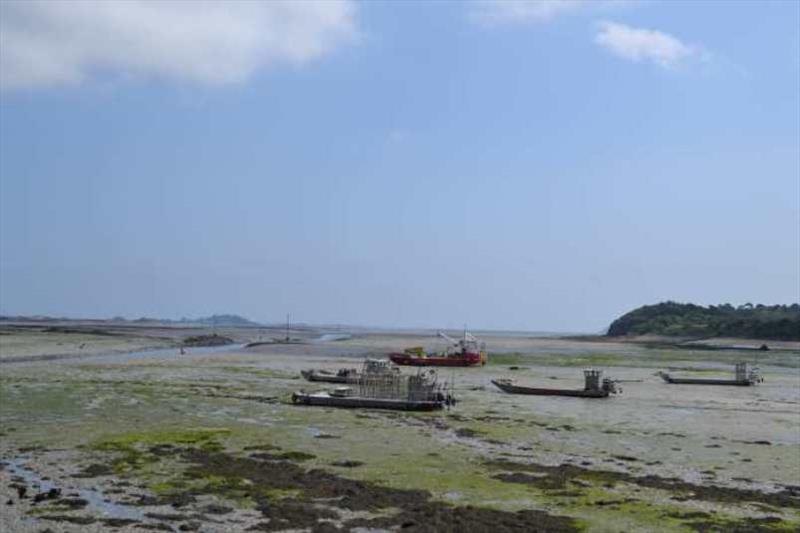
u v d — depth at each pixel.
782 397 54.56
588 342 195.00
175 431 32.84
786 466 28.20
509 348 147.00
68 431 32.28
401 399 43.12
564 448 31.00
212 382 56.25
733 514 20.80
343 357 96.06
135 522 19.12
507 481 24.30
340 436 32.56
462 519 19.62
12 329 146.62
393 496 22.02
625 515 20.39
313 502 21.25
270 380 58.75
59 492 21.80
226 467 25.69
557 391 52.19
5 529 18.27
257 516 19.84
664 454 30.17
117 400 43.44
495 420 38.91
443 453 29.05
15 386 49.56
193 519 19.48
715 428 37.94
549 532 18.62
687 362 98.69
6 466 25.30
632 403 48.56
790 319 172.25
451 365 83.88
